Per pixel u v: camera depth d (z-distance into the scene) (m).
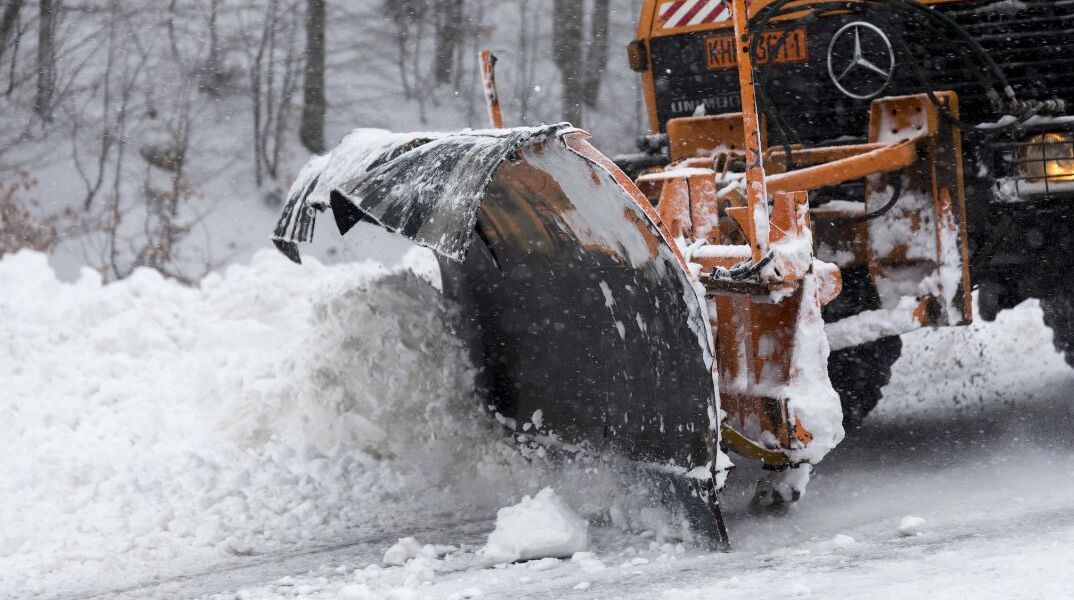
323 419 11.72
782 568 7.43
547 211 9.21
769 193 10.65
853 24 12.11
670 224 9.49
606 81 48.56
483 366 11.43
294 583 8.10
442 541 9.20
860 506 9.46
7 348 14.86
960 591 6.26
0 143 36.53
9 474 11.06
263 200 37.31
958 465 11.00
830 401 8.55
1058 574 6.43
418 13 47.00
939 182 11.09
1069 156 11.66
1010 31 12.25
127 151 37.16
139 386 14.12
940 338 19.70
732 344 8.97
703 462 8.21
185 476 10.77
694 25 13.64
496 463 10.89
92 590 8.24
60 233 31.39
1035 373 16.84
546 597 7.19
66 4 40.88
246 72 41.47
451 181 7.93
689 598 6.74
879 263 11.36
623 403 9.38
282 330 16.81
